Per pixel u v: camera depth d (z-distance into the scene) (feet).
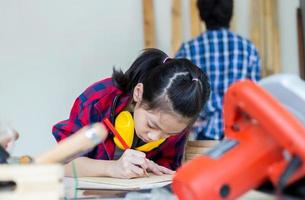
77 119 3.93
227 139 1.88
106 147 3.82
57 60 8.21
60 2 8.19
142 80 3.70
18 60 8.10
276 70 8.62
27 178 1.54
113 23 8.32
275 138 1.68
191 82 3.32
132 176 3.35
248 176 1.75
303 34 8.84
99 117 3.94
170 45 8.28
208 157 1.78
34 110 8.18
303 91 1.77
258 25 8.52
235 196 1.74
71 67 8.26
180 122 3.36
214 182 1.69
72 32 8.23
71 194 2.68
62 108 8.26
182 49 6.60
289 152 1.65
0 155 1.80
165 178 3.22
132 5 8.36
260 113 1.69
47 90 8.21
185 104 3.26
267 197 1.86
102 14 8.30
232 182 1.72
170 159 4.19
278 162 1.74
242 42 6.47
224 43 6.40
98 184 2.96
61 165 1.68
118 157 3.86
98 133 1.70
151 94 3.38
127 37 8.36
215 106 6.03
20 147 8.10
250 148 1.77
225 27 6.48
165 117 3.34
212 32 6.43
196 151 4.06
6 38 8.05
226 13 6.44
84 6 8.25
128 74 3.95
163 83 3.33
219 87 6.34
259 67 6.65
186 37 8.30
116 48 8.34
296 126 1.64
